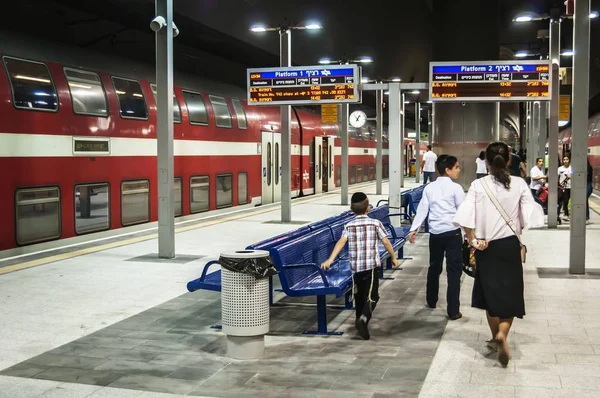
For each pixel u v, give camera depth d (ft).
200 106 59.93
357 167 123.44
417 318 24.31
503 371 18.22
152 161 51.52
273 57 87.45
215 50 80.64
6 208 37.06
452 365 18.80
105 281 31.32
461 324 23.40
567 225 54.24
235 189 67.00
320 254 26.66
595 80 117.39
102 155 45.34
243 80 107.86
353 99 46.83
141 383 17.49
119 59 49.65
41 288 29.68
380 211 38.01
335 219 34.47
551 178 51.29
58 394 16.72
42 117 39.68
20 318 24.49
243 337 19.49
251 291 19.40
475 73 43.96
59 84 41.42
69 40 63.05
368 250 21.63
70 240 42.55
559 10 53.88
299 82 48.06
